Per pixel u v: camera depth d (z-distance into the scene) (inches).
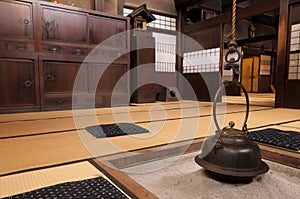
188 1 212.2
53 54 125.1
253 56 428.8
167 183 47.0
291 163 50.1
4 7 112.0
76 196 30.4
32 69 120.5
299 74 143.9
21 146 56.2
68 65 131.0
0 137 65.2
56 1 142.6
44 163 44.2
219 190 43.9
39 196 30.1
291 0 141.9
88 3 162.7
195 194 42.8
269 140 60.5
